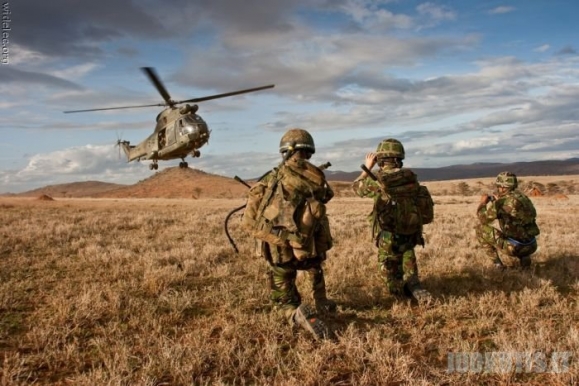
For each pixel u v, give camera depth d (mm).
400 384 3385
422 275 6793
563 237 10883
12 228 12336
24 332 4551
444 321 4820
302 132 4520
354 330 4316
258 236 4363
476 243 9930
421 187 5566
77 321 4746
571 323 4633
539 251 8688
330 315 4922
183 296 5512
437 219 15922
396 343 3994
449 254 8398
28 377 3514
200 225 13734
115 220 15117
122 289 5992
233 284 6414
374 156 5625
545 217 17250
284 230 4258
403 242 5516
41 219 15492
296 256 4309
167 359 3697
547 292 5680
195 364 3613
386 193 5371
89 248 8906
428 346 4086
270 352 3844
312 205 4277
